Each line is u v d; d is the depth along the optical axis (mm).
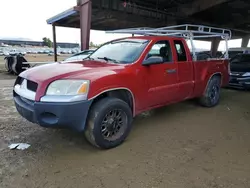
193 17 15914
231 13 15734
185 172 2688
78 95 2848
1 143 3381
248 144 3488
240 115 5008
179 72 4371
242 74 7762
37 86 2908
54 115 2844
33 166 2770
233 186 2426
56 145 3359
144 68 3680
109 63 3688
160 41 4121
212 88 5512
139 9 13133
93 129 3049
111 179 2535
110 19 13883
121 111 3348
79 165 2818
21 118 4500
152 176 2602
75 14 11289
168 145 3420
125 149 3273
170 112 5180
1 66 16953
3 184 2402
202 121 4562
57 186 2395
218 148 3338
